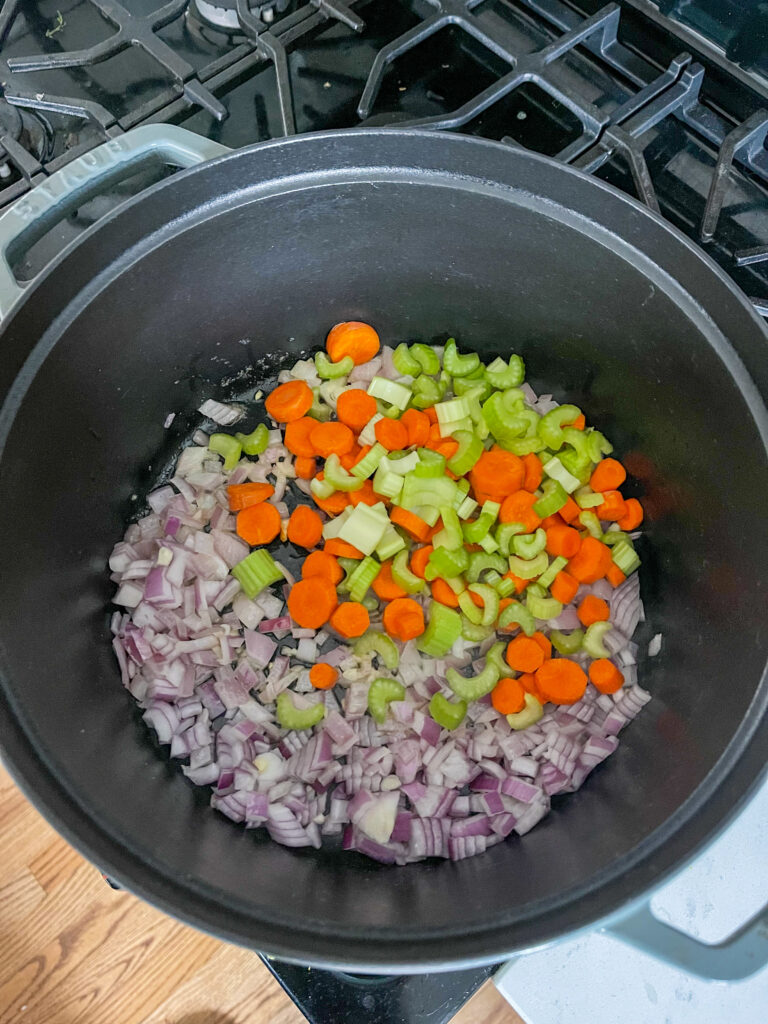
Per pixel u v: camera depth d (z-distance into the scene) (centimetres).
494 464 32
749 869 27
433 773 30
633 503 33
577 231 28
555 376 34
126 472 33
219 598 32
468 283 32
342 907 24
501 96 33
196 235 28
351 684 31
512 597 33
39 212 28
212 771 29
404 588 31
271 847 28
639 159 32
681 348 28
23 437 26
